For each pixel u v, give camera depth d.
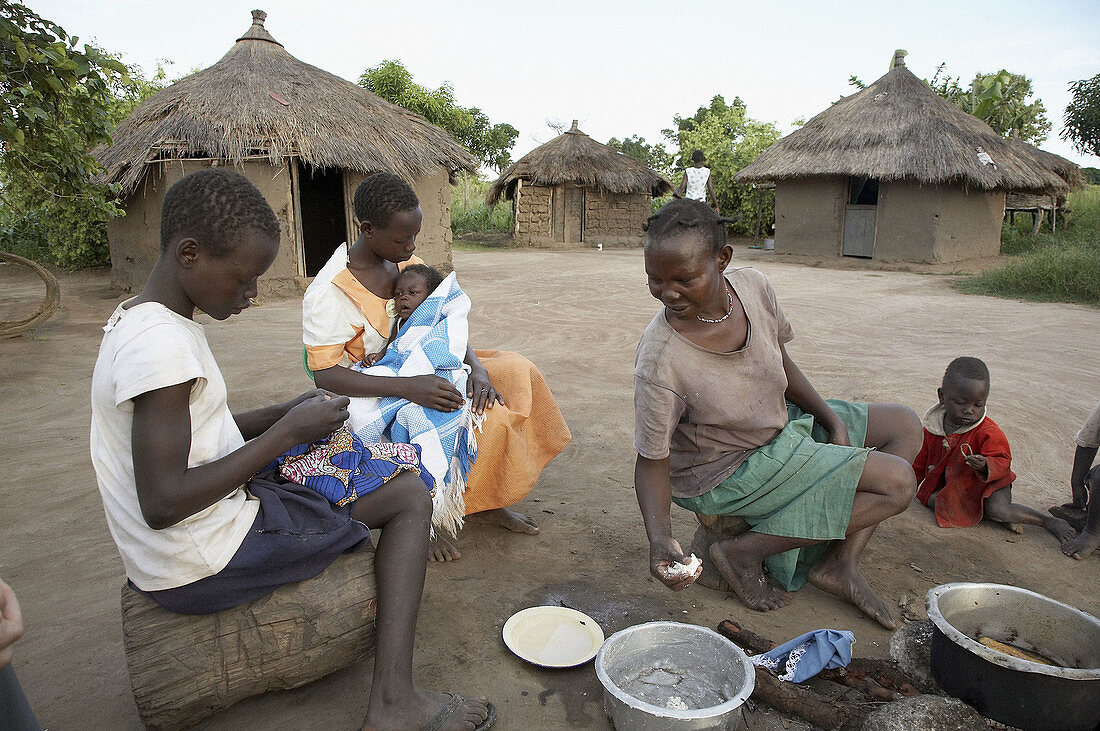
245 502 1.99
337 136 11.40
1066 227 20.22
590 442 4.53
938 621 2.11
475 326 8.25
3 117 5.81
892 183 15.59
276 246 1.89
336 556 2.12
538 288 11.45
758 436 2.70
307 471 2.13
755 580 2.76
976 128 16.22
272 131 10.86
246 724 2.13
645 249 2.32
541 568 3.03
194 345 1.84
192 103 10.84
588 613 2.71
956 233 15.45
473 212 27.77
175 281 1.83
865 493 2.62
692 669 2.30
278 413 2.34
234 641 2.01
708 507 2.76
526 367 3.26
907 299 10.31
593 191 21.78
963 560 3.14
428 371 2.86
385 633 2.03
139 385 1.71
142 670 1.92
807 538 2.63
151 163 10.30
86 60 6.13
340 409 2.04
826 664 2.28
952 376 3.37
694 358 2.51
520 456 3.09
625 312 9.13
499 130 32.53
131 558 1.88
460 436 2.89
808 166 16.47
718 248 2.32
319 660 2.12
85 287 11.82
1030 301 10.09
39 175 6.84
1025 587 2.93
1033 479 3.98
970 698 2.06
